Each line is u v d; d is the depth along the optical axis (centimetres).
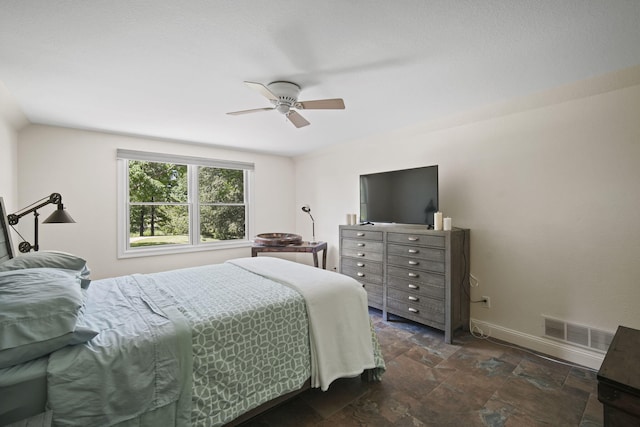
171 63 175
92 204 323
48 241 299
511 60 174
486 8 128
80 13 128
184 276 219
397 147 342
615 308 202
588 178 211
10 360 98
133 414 109
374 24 139
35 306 106
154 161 365
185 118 281
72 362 104
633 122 193
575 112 215
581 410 165
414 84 207
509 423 156
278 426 154
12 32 141
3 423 94
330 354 170
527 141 240
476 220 273
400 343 253
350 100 237
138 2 122
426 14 132
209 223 430
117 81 199
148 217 387
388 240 301
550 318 231
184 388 121
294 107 211
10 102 226
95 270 325
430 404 172
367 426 154
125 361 111
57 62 172
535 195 237
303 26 141
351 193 405
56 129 303
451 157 291
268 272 221
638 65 180
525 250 243
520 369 210
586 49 162
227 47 158
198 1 122
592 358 209
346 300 184
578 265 217
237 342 139
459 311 266
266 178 472
